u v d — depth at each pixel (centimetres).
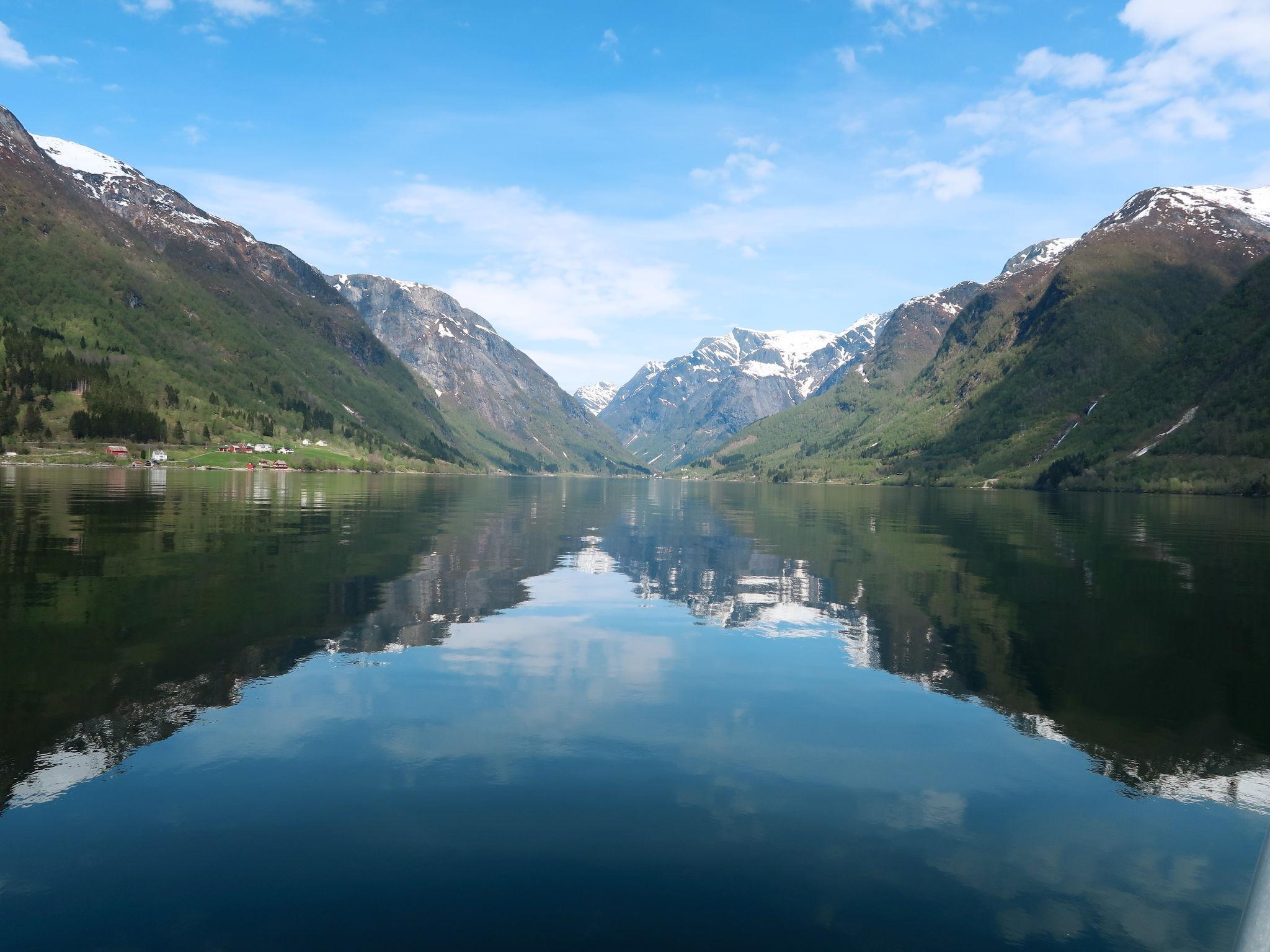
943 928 972
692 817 1254
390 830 1184
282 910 973
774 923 973
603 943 914
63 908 969
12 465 18912
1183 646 2486
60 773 1361
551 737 1587
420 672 2027
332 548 4481
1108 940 955
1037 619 2906
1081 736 1677
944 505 13312
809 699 1894
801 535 6444
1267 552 5359
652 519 8219
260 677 1942
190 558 3866
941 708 1842
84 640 2231
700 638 2503
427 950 891
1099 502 14750
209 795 1287
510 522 7150
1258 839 1242
